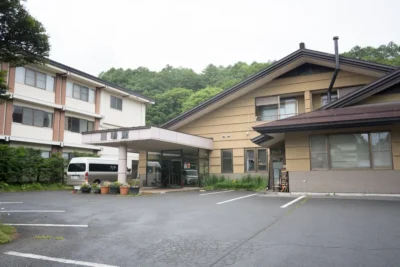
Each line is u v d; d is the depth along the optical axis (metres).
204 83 58.06
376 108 11.24
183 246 4.93
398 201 9.59
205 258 4.30
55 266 4.07
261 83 18.02
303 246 4.77
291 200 10.59
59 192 17.44
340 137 12.08
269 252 4.50
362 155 11.66
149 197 13.17
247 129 18.44
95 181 21.09
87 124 26.86
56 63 23.12
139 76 58.91
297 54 16.17
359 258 4.14
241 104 18.83
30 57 7.01
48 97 23.25
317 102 17.06
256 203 10.05
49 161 21.45
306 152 12.51
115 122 29.72
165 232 5.99
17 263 4.21
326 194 11.81
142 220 7.41
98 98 27.69
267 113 18.22
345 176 11.75
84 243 5.26
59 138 23.91
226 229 6.14
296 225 6.33
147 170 20.89
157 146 17.97
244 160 18.27
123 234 5.91
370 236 5.27
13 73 20.83
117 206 10.17
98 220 7.56
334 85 16.11
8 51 6.71
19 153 19.52
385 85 11.69
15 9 6.22
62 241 5.43
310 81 16.77
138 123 32.81
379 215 7.18
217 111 19.56
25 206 10.54
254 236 5.49
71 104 25.08
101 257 4.43
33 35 6.60
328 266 3.87
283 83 17.56
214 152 19.31
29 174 20.22
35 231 6.33
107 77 54.59
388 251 4.42
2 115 20.25
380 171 11.24
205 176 18.64
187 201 11.23
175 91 50.94
